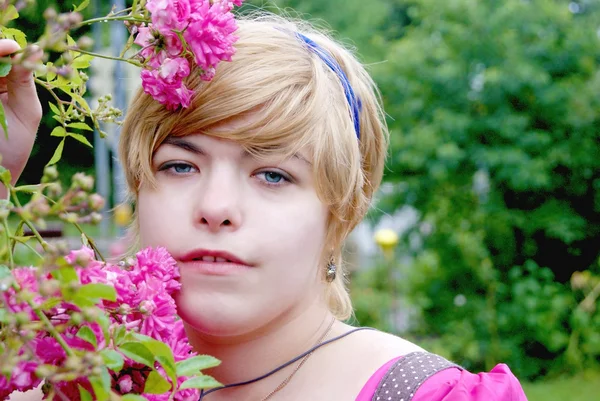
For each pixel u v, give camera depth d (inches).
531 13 229.5
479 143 220.4
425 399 43.2
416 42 234.2
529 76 219.1
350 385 45.4
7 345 29.4
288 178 43.5
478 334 207.5
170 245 42.5
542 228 220.4
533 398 188.7
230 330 42.3
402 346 47.2
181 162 43.4
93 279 36.5
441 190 218.5
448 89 225.9
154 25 38.8
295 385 46.0
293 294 43.7
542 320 205.8
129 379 35.9
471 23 229.0
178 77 40.9
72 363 29.0
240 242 41.7
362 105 49.9
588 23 238.8
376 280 213.3
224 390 46.6
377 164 53.0
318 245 45.3
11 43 37.4
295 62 44.7
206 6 39.8
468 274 212.1
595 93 221.1
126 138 47.2
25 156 44.4
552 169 222.1
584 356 208.7
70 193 29.6
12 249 32.7
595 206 221.8
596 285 213.5
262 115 42.6
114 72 177.2
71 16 32.3
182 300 42.3
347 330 48.6
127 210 197.9
